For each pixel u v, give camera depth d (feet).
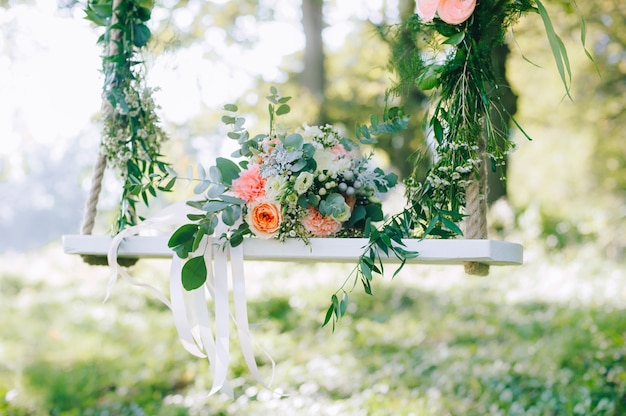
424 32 7.38
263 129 38.19
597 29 33.50
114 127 8.18
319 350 21.36
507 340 21.56
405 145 37.37
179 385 18.53
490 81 7.06
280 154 6.90
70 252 7.57
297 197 6.82
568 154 51.44
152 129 8.34
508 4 6.90
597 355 15.69
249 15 35.24
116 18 8.22
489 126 6.82
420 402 14.73
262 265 35.96
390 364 18.94
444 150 6.98
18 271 36.81
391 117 7.75
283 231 6.86
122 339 23.34
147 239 7.38
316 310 27.12
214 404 15.52
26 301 30.71
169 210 7.60
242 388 17.17
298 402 15.17
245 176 6.95
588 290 27.81
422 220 7.21
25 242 156.87
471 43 6.91
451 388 16.17
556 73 38.58
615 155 51.11
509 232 40.60
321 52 38.17
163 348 21.62
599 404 13.02
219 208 6.82
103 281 34.14
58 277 35.99
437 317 26.12
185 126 31.73
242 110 38.50
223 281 7.07
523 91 39.32
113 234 8.01
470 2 6.70
